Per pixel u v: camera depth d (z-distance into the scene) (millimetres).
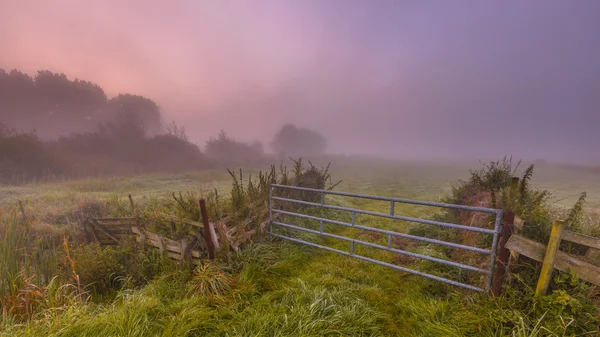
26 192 11445
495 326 2428
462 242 4535
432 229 5727
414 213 8914
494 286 2811
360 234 6109
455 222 5633
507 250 2713
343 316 2691
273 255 4324
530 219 3047
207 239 3846
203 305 2949
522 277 2680
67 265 3857
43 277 3691
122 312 2676
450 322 2643
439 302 3010
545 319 2277
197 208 4777
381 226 6820
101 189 13789
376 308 3043
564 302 2117
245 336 2426
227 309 2889
